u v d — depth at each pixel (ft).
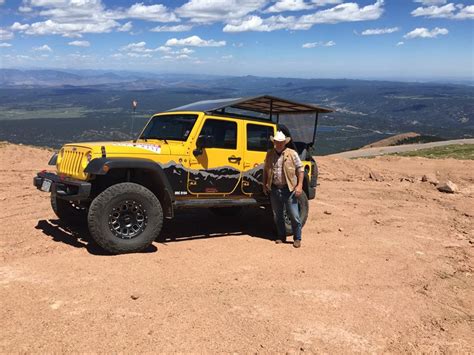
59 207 23.26
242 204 24.34
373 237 26.78
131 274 17.17
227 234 25.11
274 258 20.99
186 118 23.20
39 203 29.40
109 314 13.70
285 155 22.85
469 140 209.05
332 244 24.50
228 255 20.89
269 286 17.37
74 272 16.94
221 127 23.48
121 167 19.42
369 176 54.60
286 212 25.46
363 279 19.21
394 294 17.84
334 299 16.66
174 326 13.37
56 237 21.71
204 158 22.68
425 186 48.49
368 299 17.03
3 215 25.58
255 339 13.15
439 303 17.52
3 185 35.12
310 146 28.91
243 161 24.31
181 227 25.99
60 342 11.87
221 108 23.24
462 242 27.35
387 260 22.29
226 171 23.61
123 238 19.45
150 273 17.47
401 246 25.21
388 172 59.57
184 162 21.98
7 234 21.66
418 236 27.91
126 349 11.85
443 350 13.78
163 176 20.65
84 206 21.94
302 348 12.89
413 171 61.00
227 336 13.14
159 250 20.79
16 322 12.73
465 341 14.55
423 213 35.22
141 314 13.92
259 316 14.67
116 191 18.94
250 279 17.94
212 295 15.99
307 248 23.29
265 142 25.55
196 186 22.65
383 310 16.16
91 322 13.10
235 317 14.40
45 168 45.01
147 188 21.50
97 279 16.38
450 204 39.29
